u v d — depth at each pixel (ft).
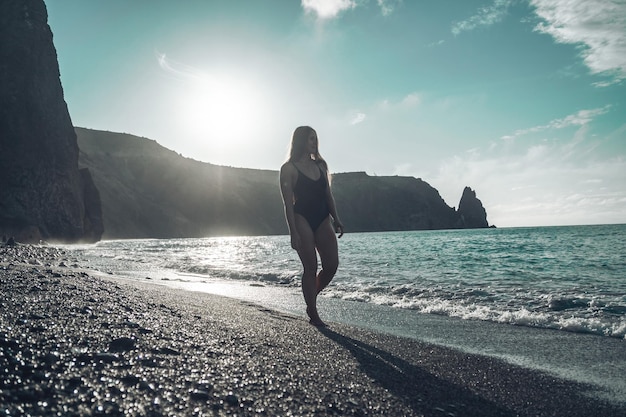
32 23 146.41
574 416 7.59
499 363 11.12
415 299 24.94
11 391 5.40
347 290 28.94
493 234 191.52
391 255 68.95
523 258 59.88
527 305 22.59
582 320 17.10
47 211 139.33
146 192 371.97
